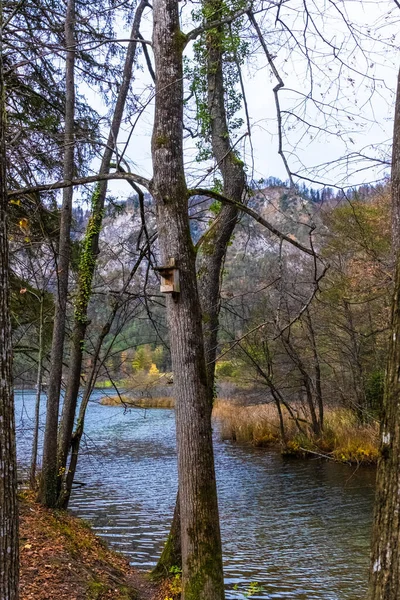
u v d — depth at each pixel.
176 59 5.30
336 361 18.33
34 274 8.82
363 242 11.70
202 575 4.82
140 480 15.33
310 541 9.90
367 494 13.58
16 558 2.71
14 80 8.64
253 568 8.50
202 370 5.05
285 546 9.62
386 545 2.43
